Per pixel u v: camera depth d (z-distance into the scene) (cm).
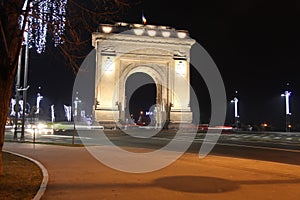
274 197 1129
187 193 1182
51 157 2206
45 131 6047
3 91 1289
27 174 1521
